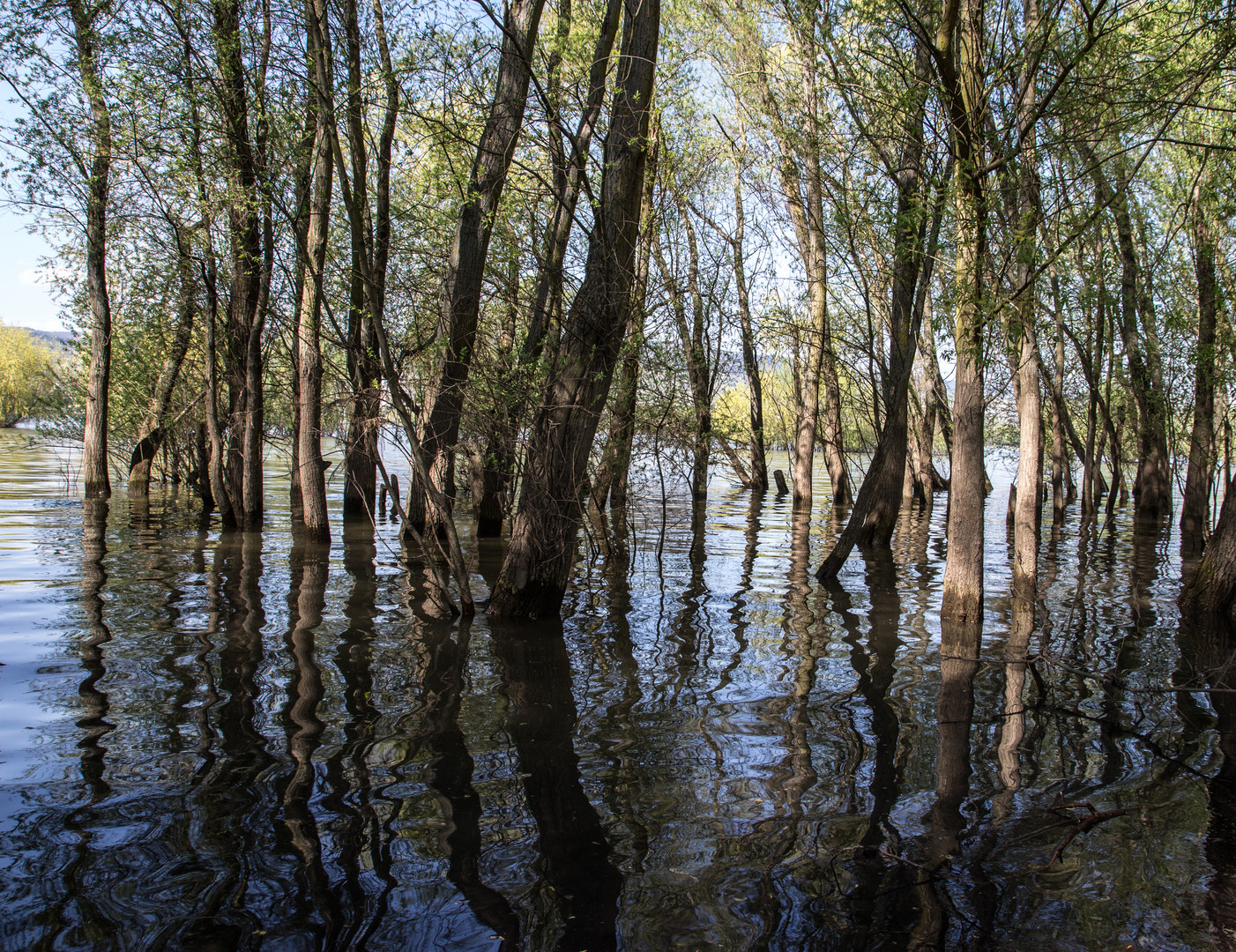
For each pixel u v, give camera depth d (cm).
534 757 563
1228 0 875
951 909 398
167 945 349
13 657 747
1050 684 762
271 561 1302
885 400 1296
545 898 397
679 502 2605
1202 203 1598
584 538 1669
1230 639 935
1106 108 999
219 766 533
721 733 619
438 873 417
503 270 1271
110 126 1305
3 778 505
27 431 5278
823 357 1875
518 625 939
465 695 686
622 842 454
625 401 1374
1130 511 2891
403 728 609
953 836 470
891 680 766
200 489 2002
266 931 362
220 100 1253
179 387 2139
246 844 438
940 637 927
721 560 1475
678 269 1427
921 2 1062
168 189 1365
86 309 2023
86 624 868
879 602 1118
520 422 1141
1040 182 1014
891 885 417
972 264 953
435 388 1286
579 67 1288
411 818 472
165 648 792
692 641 887
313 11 972
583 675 752
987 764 572
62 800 480
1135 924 389
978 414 1002
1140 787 540
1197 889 420
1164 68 971
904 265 1309
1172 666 822
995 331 971
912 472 3047
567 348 966
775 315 1577
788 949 361
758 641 895
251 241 1491
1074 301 1491
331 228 1409
